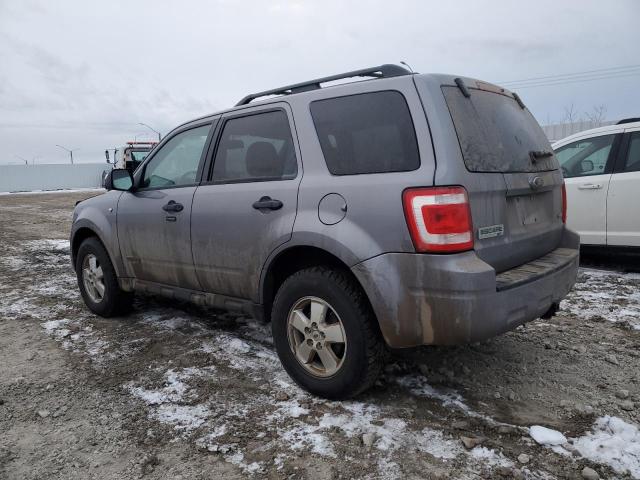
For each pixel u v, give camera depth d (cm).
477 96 303
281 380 343
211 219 366
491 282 256
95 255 489
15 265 817
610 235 605
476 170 271
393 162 278
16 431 293
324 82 337
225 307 375
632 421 282
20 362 394
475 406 301
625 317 452
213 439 276
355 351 290
